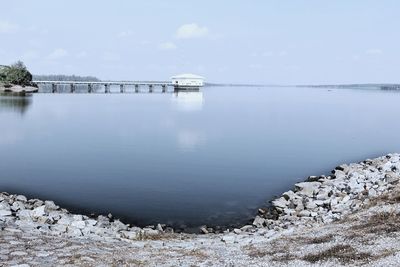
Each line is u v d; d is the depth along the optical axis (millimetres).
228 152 68562
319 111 181250
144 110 150625
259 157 64938
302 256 21328
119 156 62812
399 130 110625
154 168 54656
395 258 18766
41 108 147250
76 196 41062
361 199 33906
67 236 26297
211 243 27438
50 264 20219
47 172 51375
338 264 19375
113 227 31625
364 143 84562
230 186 46312
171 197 41469
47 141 76812
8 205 34250
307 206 36438
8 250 21828
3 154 63031
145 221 34531
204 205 39094
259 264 20672
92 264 20625
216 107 186125
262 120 130500
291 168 57156
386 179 40125
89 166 55219
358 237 23344
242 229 32688
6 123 102688
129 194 42156
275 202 38469
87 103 181000
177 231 32438
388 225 24891
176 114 138500
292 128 109750
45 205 36594
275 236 28172
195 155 65062
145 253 23562
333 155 68875
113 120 115000
